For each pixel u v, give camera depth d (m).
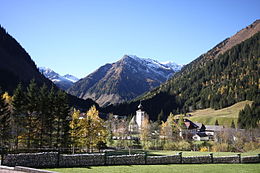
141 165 33.34
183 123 110.81
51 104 58.84
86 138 64.38
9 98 63.94
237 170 32.44
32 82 61.03
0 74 183.00
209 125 172.62
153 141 96.12
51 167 27.27
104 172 25.83
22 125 56.75
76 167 28.30
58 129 59.91
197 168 32.84
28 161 25.94
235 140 88.12
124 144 97.81
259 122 130.25
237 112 191.88
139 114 175.62
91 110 69.81
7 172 19.31
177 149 83.88
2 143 55.84
